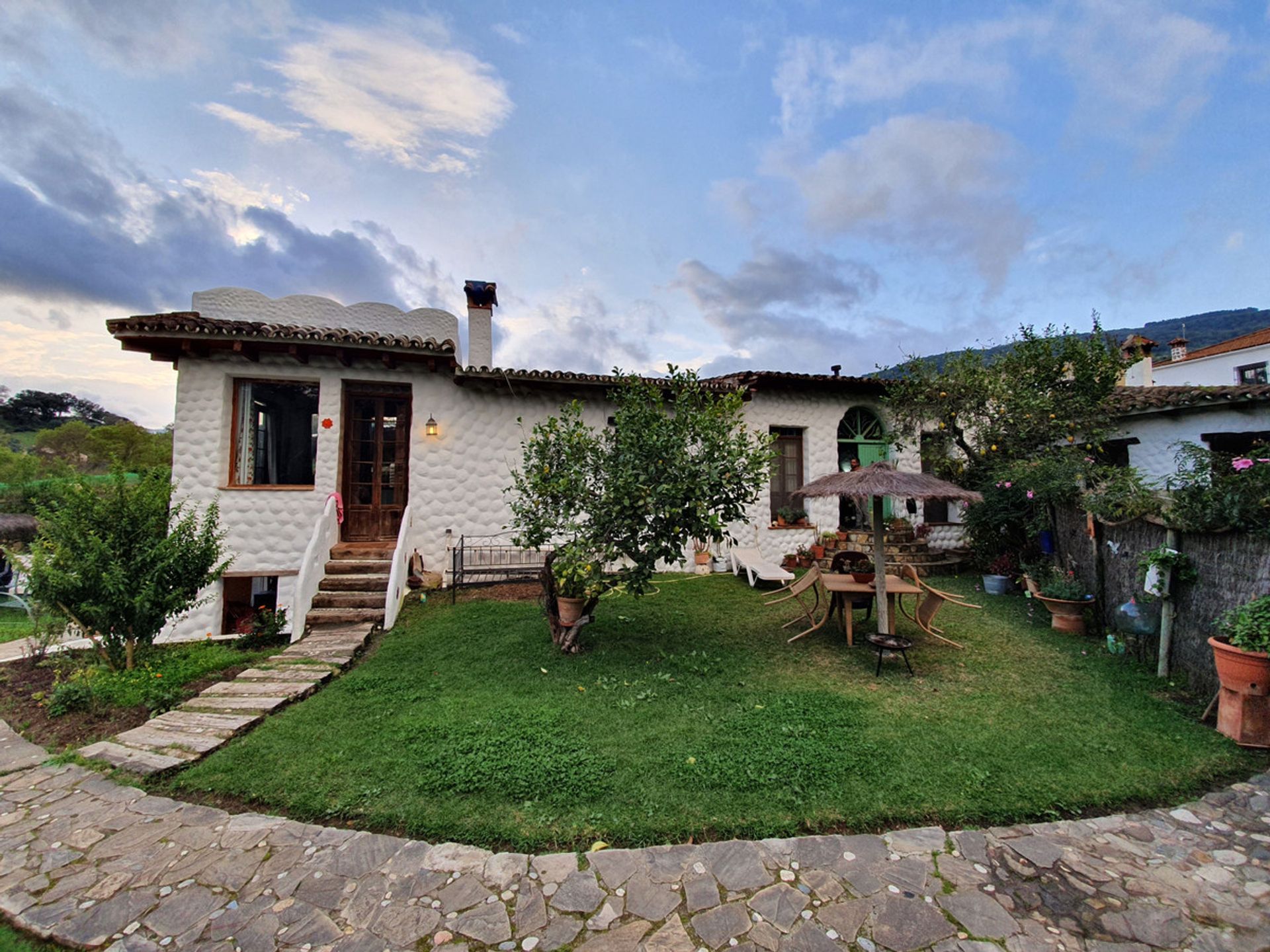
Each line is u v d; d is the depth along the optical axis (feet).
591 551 18.40
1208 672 15.10
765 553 36.40
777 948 7.23
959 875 8.60
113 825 10.14
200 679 18.03
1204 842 9.43
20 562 19.17
